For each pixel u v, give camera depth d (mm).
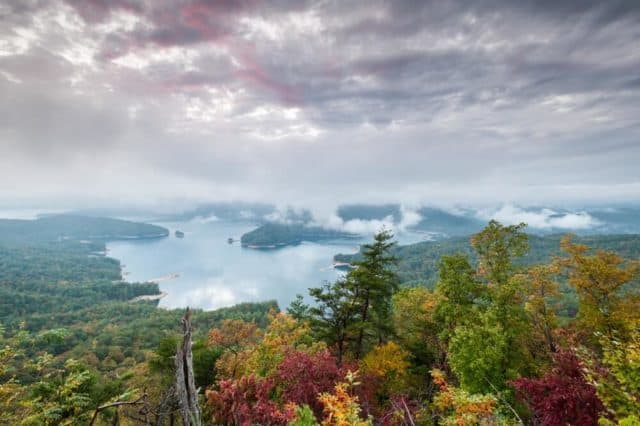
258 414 8383
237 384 9141
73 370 10023
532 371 14609
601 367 7391
